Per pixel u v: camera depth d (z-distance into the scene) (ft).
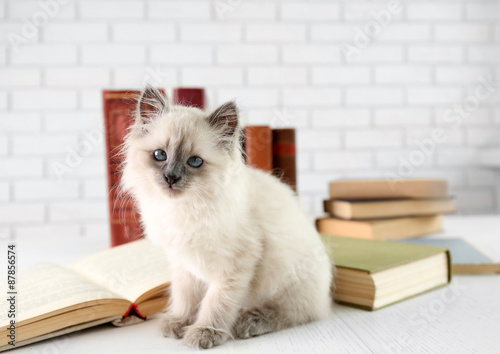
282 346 2.90
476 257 4.47
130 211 5.05
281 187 3.69
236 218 3.14
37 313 2.85
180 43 8.10
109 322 3.36
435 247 4.19
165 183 3.09
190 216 3.11
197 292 3.48
